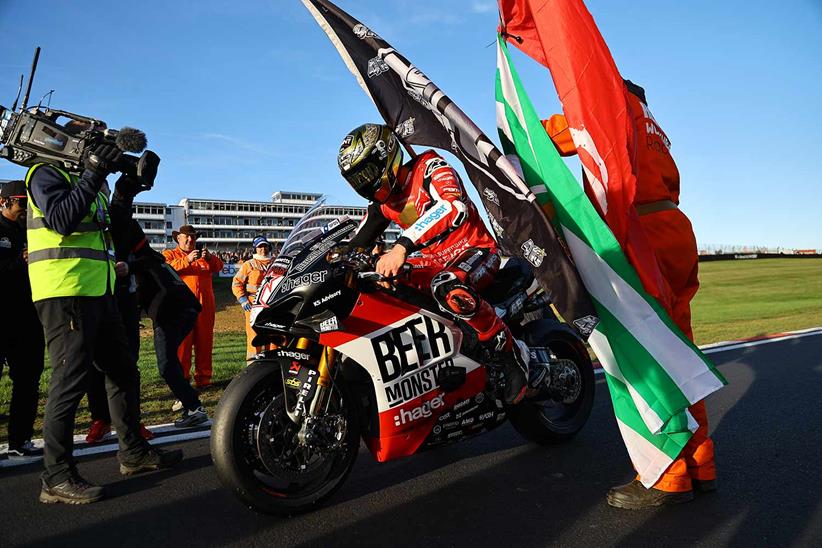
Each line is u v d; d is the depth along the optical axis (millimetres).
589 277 2949
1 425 4770
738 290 25859
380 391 3072
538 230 2908
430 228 2875
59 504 3049
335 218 3135
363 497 3141
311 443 2842
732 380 5820
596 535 2650
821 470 3416
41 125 3176
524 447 3988
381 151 3012
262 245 7234
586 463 3652
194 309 4785
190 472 3549
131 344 4523
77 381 3158
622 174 2918
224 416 2754
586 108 2945
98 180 3170
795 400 5023
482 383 3449
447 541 2613
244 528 2758
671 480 2932
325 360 2939
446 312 3354
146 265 4527
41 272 3162
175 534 2689
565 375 4043
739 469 3447
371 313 3082
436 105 3107
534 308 3920
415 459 3770
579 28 2969
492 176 2992
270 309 2895
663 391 2852
